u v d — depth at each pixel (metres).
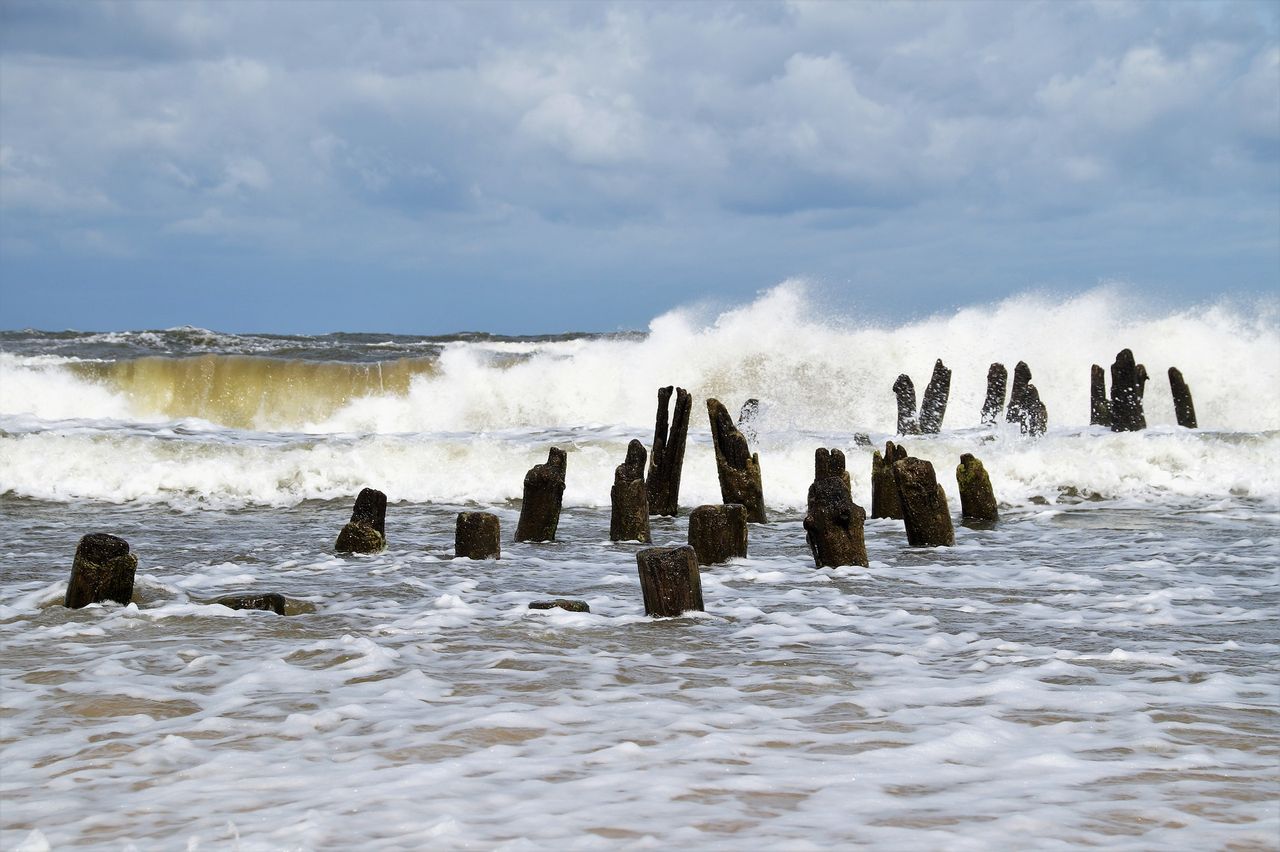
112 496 21.22
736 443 18.22
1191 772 5.48
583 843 4.48
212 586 12.03
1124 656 8.30
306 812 4.84
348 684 7.34
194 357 34.94
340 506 20.66
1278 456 22.12
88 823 4.73
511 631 9.31
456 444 22.95
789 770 5.48
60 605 10.39
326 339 47.03
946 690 7.23
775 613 10.34
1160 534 16.47
